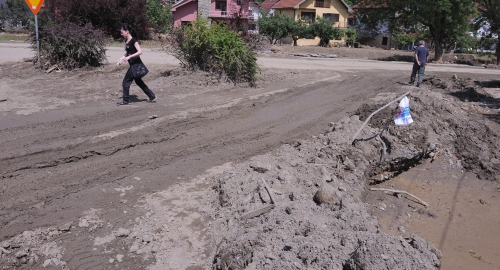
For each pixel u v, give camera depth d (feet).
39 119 28.30
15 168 20.58
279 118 33.14
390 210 21.86
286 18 143.02
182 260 15.01
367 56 125.49
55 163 21.63
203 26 44.96
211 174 21.84
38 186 19.25
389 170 26.58
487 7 81.61
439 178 26.76
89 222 16.71
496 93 53.98
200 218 17.57
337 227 16.03
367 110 32.83
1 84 39.42
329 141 26.02
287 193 18.86
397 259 12.87
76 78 43.93
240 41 44.98
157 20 145.69
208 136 27.71
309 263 13.43
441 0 101.35
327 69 65.87
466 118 36.70
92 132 26.16
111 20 107.34
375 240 13.73
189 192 19.72
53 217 16.92
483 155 29.43
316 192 19.11
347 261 13.19
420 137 29.43
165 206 18.30
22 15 136.15
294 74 55.11
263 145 26.66
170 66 53.01
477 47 145.38
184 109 33.12
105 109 31.81
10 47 76.18
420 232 20.02
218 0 146.00
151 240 15.90
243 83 44.70
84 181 20.04
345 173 22.57
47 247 15.14
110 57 64.34
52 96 35.29
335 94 43.96
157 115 30.78
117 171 21.43
